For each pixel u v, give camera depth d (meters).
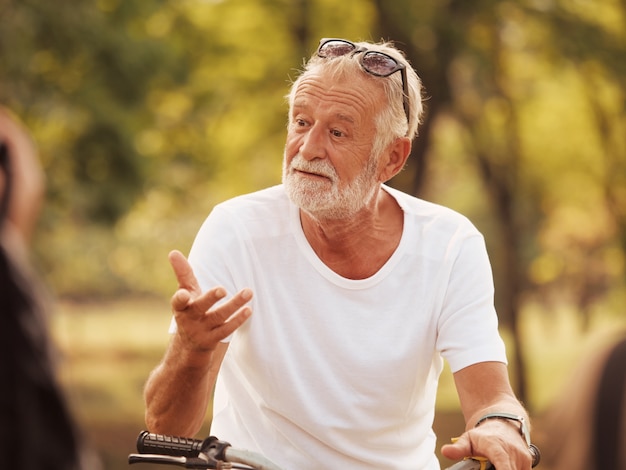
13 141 2.02
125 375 35.31
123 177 17.67
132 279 44.81
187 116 20.30
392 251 3.36
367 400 3.28
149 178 18.03
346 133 3.28
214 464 2.77
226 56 20.41
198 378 3.02
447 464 13.19
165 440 2.83
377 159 3.35
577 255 28.53
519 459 2.98
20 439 1.91
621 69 19.34
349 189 3.27
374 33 18.33
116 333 55.62
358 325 3.28
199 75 20.12
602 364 1.49
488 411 3.15
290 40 20.36
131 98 17.48
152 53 17.22
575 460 1.48
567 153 23.47
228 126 21.36
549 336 39.81
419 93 3.51
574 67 20.05
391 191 3.51
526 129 22.95
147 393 3.12
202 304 2.85
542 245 28.86
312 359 3.26
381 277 3.32
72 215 18.52
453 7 18.44
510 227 22.12
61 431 1.95
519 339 21.45
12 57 15.88
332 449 3.28
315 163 3.27
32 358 1.93
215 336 2.90
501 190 22.00
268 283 3.31
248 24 20.45
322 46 3.39
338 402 3.26
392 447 3.34
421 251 3.38
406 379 3.31
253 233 3.33
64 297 51.78
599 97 20.86
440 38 18.05
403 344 3.30
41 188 2.07
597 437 1.47
